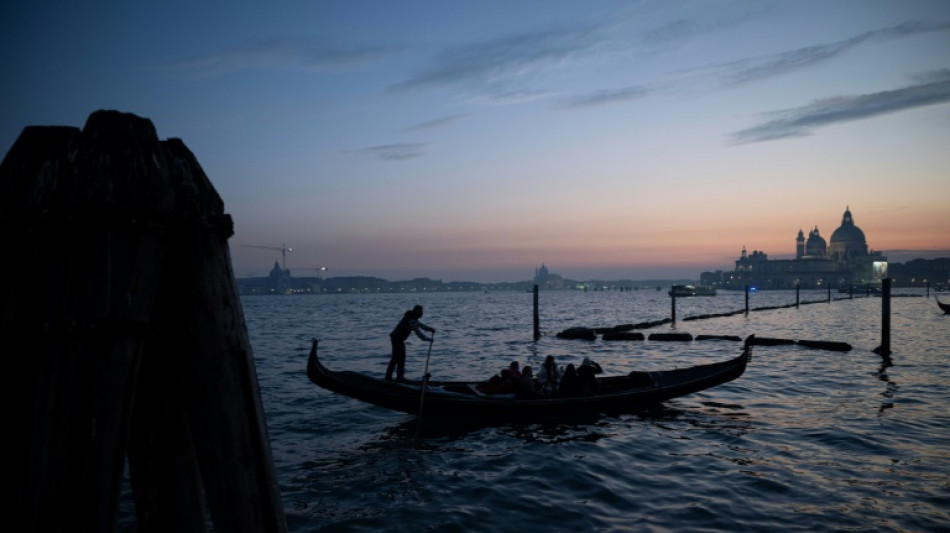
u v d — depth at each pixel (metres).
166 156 1.82
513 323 52.25
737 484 7.60
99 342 1.58
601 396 11.96
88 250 1.58
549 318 62.19
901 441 9.67
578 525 6.32
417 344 30.48
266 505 1.82
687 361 22.36
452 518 6.55
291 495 7.40
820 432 10.37
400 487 7.69
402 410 10.88
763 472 8.09
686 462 8.68
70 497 1.55
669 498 7.13
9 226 1.58
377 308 110.31
